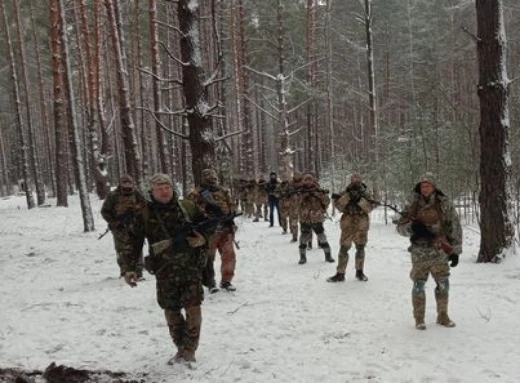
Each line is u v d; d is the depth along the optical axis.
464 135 15.50
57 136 27.69
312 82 31.89
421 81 35.97
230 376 4.90
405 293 7.86
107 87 35.50
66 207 27.31
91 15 30.47
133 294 8.41
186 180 23.81
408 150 17.19
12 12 32.62
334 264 10.59
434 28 38.44
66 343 6.00
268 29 32.72
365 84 40.72
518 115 13.94
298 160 47.28
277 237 15.26
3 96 54.47
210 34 30.33
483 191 9.77
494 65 9.61
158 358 5.43
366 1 19.80
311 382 4.75
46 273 10.52
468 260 10.10
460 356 5.23
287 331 6.30
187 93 10.70
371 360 5.22
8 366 5.20
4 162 47.03
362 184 8.91
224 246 8.58
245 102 31.31
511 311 6.71
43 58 41.47
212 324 6.68
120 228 8.67
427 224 6.14
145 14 30.53
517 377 4.66
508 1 27.19
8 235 16.97
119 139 43.38
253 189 20.05
